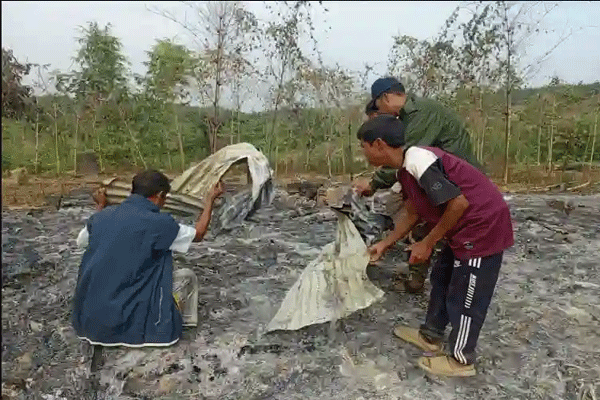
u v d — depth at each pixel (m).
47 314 4.10
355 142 11.47
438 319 3.44
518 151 11.66
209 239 6.05
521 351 3.57
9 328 3.86
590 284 4.79
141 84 11.93
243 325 3.87
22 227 6.68
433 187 2.85
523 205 8.09
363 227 4.10
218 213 4.48
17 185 9.85
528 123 11.62
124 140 11.94
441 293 3.40
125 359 3.38
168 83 11.50
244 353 3.47
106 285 3.25
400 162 3.06
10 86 10.57
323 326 3.83
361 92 11.06
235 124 11.34
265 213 7.33
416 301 4.34
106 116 11.84
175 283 3.73
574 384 3.16
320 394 3.05
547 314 4.14
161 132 11.82
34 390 3.11
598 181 10.24
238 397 3.03
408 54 10.99
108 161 11.91
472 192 2.92
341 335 3.73
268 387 3.12
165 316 3.40
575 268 5.22
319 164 11.69
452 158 2.99
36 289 4.61
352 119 11.07
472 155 4.23
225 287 4.60
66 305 4.27
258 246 5.80
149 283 3.37
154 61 11.55
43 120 11.73
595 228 6.73
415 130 4.01
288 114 11.28
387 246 3.47
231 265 5.18
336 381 3.18
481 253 2.95
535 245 5.96
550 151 11.00
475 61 10.82
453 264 3.24
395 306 4.24
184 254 5.46
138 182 3.46
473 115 11.02
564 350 3.58
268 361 3.38
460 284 3.02
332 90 10.93
